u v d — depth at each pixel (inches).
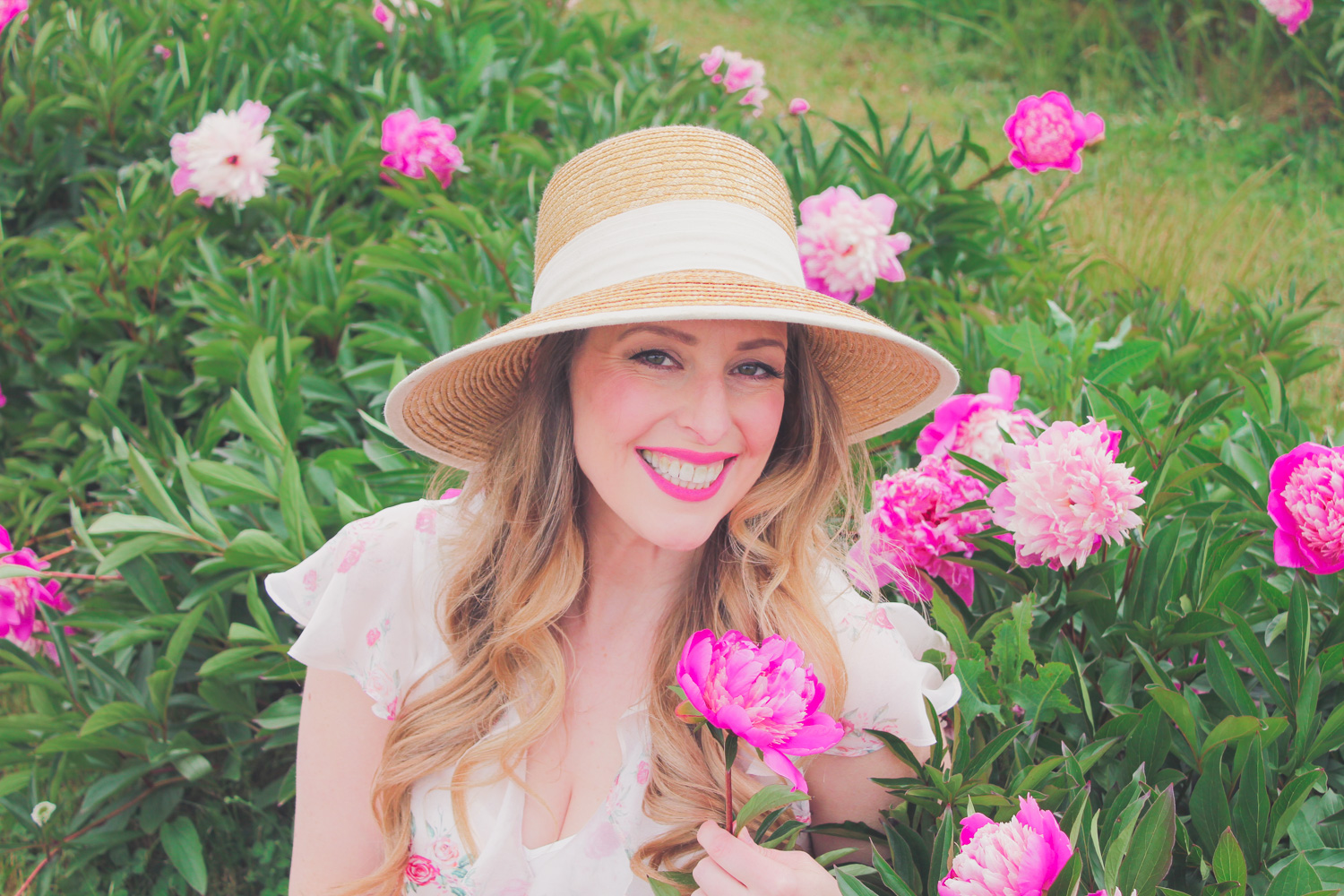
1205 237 189.9
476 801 53.6
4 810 94.1
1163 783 54.7
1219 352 121.3
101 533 87.2
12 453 132.8
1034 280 138.1
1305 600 55.5
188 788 95.0
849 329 45.3
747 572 54.3
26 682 85.4
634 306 44.2
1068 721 60.8
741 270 47.4
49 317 129.6
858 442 64.2
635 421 47.8
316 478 93.7
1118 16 311.4
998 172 127.3
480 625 55.8
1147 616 63.0
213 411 102.9
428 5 169.2
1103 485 53.7
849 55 314.8
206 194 118.7
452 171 127.8
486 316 108.7
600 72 188.5
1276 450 71.6
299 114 161.0
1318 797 56.5
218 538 84.8
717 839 45.3
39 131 148.9
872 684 53.8
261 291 119.5
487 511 55.8
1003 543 64.6
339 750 57.7
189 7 170.4
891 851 53.2
